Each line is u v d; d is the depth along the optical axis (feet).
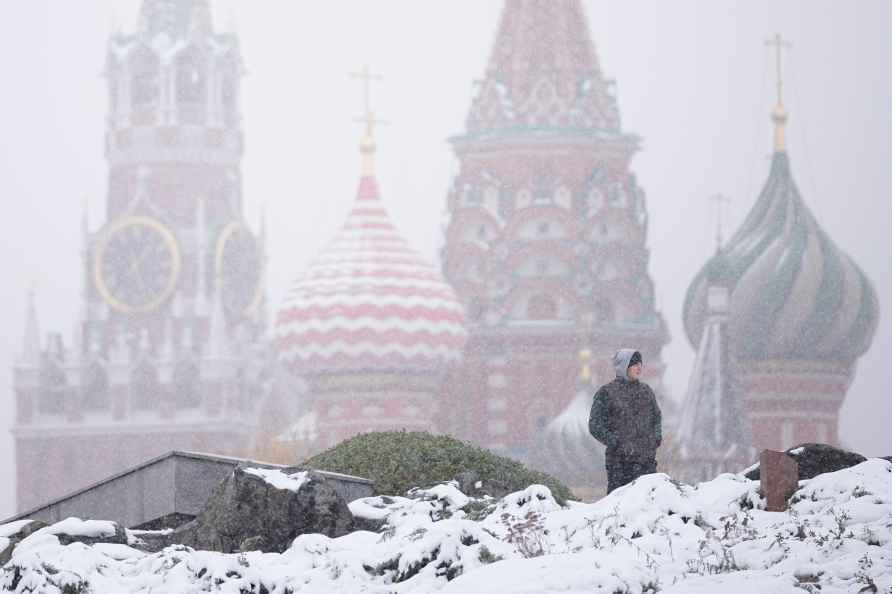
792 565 103.35
